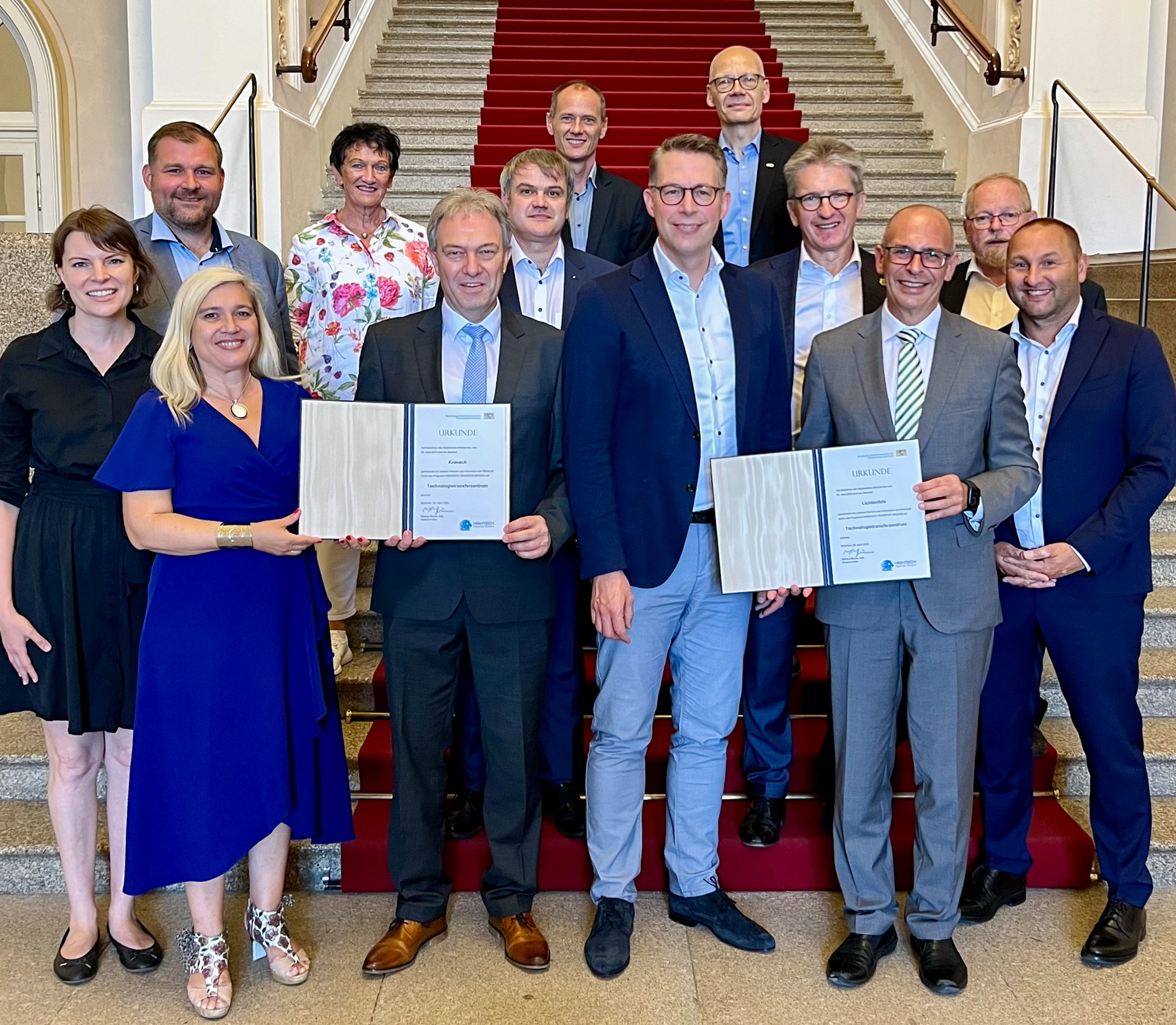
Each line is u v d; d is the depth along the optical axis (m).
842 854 2.75
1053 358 2.86
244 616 2.51
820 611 2.72
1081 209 6.21
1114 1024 2.53
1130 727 2.80
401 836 2.76
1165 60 6.30
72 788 2.71
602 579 2.62
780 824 3.16
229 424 2.53
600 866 2.81
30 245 4.38
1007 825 2.99
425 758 2.73
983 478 2.55
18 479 2.61
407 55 8.52
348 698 3.62
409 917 2.78
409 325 2.71
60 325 2.63
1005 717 2.91
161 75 5.82
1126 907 2.82
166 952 2.85
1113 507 2.71
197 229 3.28
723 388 2.68
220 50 5.80
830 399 2.72
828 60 8.78
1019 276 2.74
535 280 3.33
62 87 7.03
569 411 2.62
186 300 2.49
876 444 2.54
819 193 3.06
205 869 2.46
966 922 2.96
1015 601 2.83
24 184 7.52
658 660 2.73
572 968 2.76
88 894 2.75
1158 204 6.23
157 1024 2.55
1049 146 6.16
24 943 2.88
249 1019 2.56
